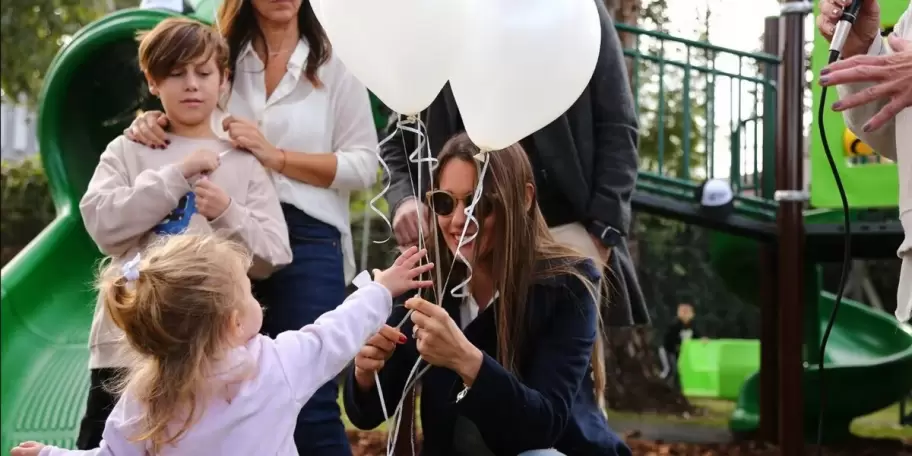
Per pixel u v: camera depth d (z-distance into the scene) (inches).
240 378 75.5
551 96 84.6
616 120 123.5
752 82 213.6
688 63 212.4
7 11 412.8
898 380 216.8
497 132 85.4
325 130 118.8
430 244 97.1
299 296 113.7
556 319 92.5
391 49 84.0
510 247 91.1
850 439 230.7
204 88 108.3
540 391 88.4
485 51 83.3
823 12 91.7
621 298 128.0
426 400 97.1
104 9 435.8
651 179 209.9
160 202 100.7
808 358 233.5
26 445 79.9
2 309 157.8
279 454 76.3
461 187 91.5
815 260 218.4
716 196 200.1
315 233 116.8
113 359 102.0
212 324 75.7
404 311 98.7
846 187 165.2
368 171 119.4
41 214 426.0
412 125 125.8
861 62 81.5
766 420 222.8
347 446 111.0
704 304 391.2
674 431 248.8
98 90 175.2
